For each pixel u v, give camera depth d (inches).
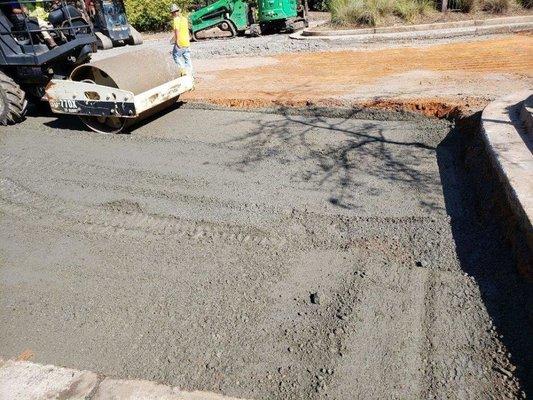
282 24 582.6
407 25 482.3
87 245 175.0
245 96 309.7
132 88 263.7
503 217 158.1
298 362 119.4
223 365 120.0
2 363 124.6
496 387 108.6
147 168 228.4
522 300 129.4
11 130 299.7
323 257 158.7
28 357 127.4
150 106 264.5
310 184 203.0
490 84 285.1
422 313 131.3
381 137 241.1
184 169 224.1
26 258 170.4
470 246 157.3
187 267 158.2
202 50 497.4
